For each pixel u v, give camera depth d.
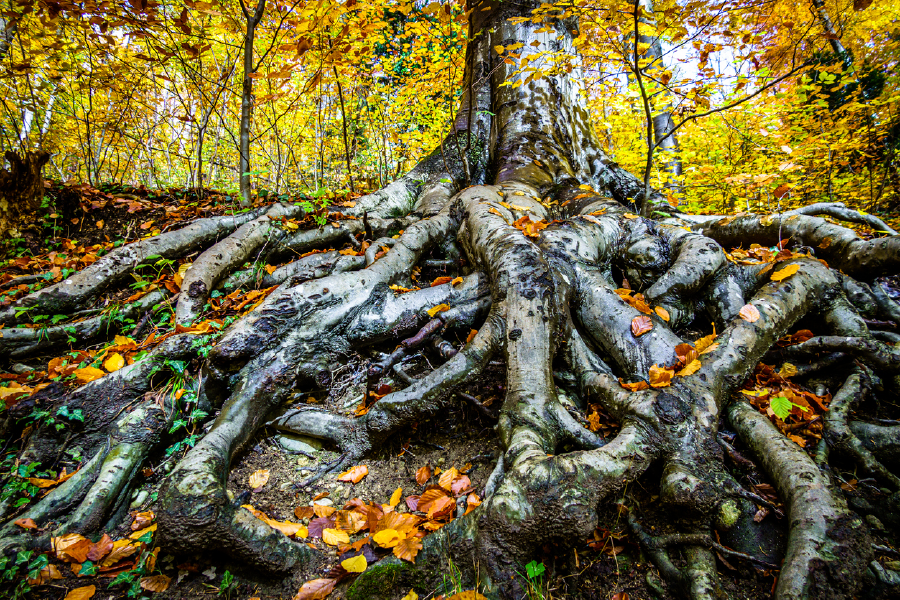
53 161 6.66
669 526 1.81
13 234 3.77
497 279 2.56
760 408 2.15
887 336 2.38
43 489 2.11
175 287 3.26
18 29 4.43
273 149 7.32
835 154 6.08
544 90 5.02
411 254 3.46
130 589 1.74
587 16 3.60
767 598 1.56
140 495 2.20
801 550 1.50
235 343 2.48
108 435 2.31
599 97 7.39
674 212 4.20
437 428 2.51
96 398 2.37
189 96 5.76
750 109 5.07
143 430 2.29
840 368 2.34
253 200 4.54
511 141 4.88
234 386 2.49
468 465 2.25
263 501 2.21
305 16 3.59
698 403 1.94
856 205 6.42
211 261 3.29
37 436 2.23
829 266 2.89
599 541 1.81
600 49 3.71
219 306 3.19
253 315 2.62
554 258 2.71
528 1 5.15
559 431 2.08
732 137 6.47
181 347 2.53
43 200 4.02
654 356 2.24
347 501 2.20
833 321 2.49
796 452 1.81
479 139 5.20
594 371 2.37
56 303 3.02
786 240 3.17
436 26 4.09
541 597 1.60
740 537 1.69
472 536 1.72
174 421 2.38
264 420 2.51
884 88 6.70
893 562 1.58
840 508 1.58
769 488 1.83
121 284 3.33
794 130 5.92
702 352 2.14
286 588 1.80
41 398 2.31
